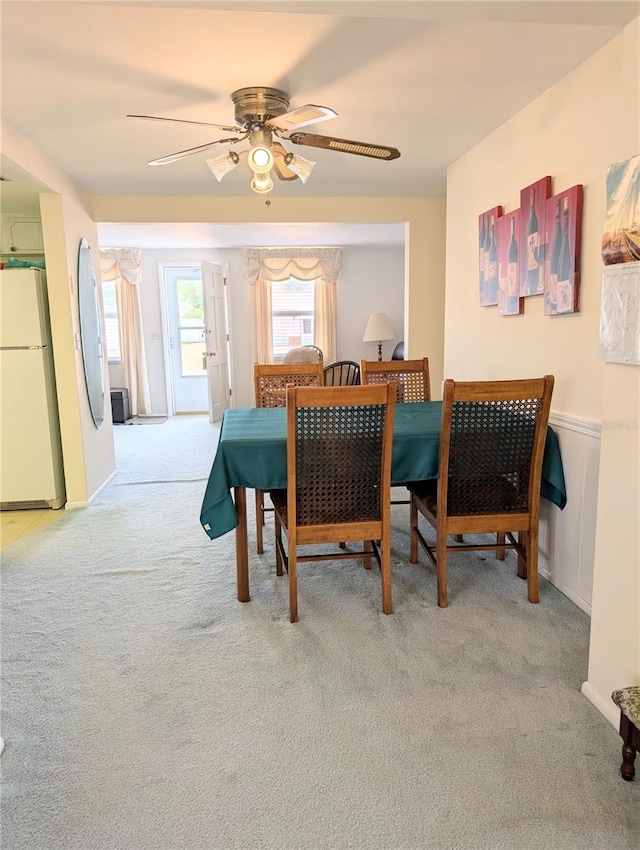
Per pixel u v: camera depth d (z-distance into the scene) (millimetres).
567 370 2383
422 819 1369
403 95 2475
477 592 2516
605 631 1698
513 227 2744
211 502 2271
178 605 2463
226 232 5887
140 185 3936
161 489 4305
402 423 2615
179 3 1310
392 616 2322
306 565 2857
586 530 2295
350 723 1703
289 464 2160
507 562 2836
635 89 1463
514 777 1488
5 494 3805
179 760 1570
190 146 3088
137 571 2826
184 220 4309
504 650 2062
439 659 2018
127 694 1859
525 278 2648
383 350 7793
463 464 2291
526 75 2279
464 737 1636
